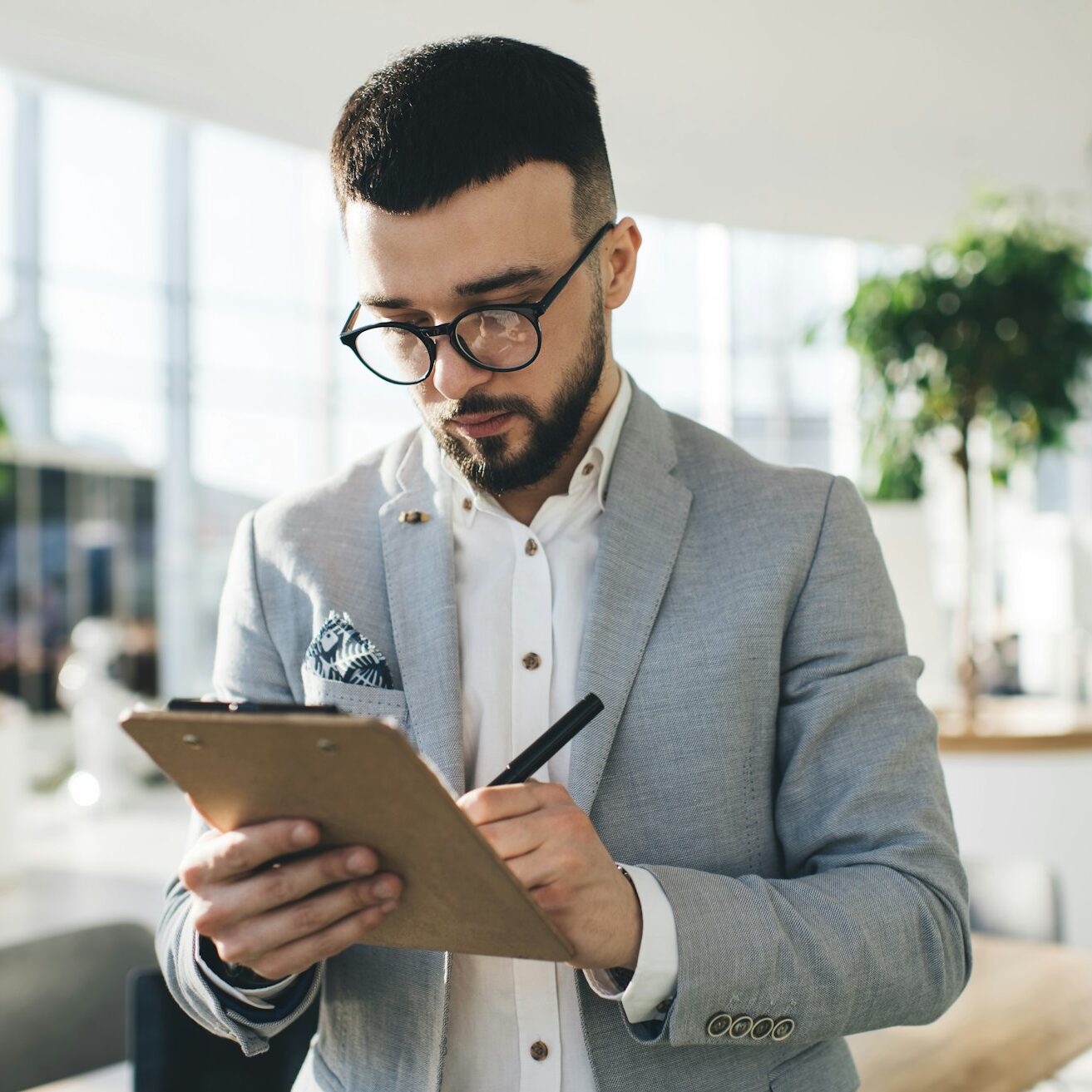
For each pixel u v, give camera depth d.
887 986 0.98
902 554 3.71
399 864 0.80
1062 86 4.15
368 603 1.14
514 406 1.03
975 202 4.10
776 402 11.62
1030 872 2.40
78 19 3.09
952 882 1.05
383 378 1.08
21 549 9.56
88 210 11.22
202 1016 1.01
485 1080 1.05
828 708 1.07
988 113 4.33
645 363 11.79
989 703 4.22
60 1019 1.88
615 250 1.16
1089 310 4.26
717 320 11.72
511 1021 1.06
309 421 11.94
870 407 4.15
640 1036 0.96
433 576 1.12
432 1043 1.03
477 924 0.82
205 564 11.62
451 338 1.00
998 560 6.60
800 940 0.96
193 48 3.32
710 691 1.06
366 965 1.09
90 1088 1.65
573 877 0.87
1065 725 3.52
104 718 7.95
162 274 11.49
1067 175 4.92
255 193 11.70
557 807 0.90
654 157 4.49
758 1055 1.06
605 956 0.91
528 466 1.07
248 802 0.80
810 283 11.48
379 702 1.08
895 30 3.74
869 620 1.11
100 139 11.22
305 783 0.75
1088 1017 1.72
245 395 11.76
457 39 1.06
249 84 3.52
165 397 11.54
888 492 4.19
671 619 1.09
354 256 1.03
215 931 0.82
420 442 1.24
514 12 3.47
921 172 4.78
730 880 0.99
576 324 1.04
